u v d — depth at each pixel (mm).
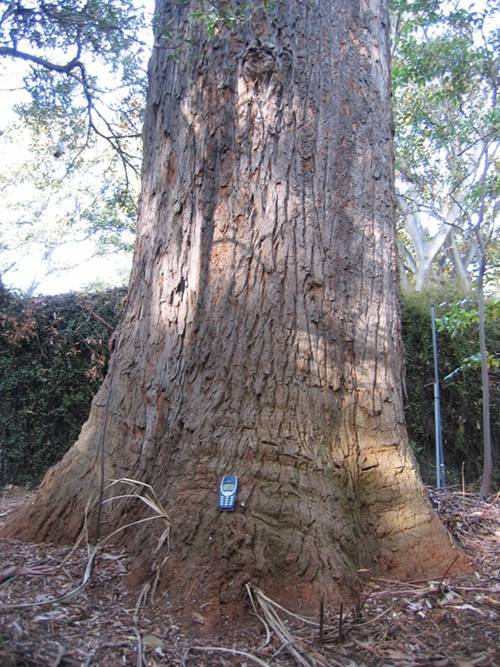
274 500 3162
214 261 3750
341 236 3838
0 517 4543
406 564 3348
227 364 3576
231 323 3633
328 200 3836
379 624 2816
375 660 2541
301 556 3018
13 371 7098
